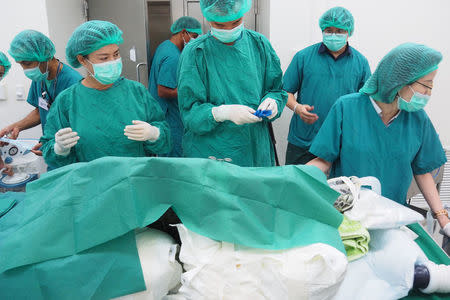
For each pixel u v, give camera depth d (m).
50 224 0.89
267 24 2.83
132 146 1.49
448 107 2.92
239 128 1.54
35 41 1.69
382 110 1.34
